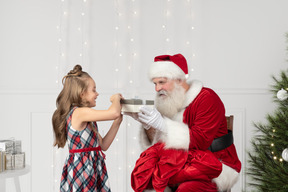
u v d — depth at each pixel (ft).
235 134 9.71
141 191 5.78
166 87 6.11
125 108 5.98
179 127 5.78
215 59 9.73
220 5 9.73
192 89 6.18
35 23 9.82
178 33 9.79
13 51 9.80
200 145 5.85
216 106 6.00
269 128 8.13
